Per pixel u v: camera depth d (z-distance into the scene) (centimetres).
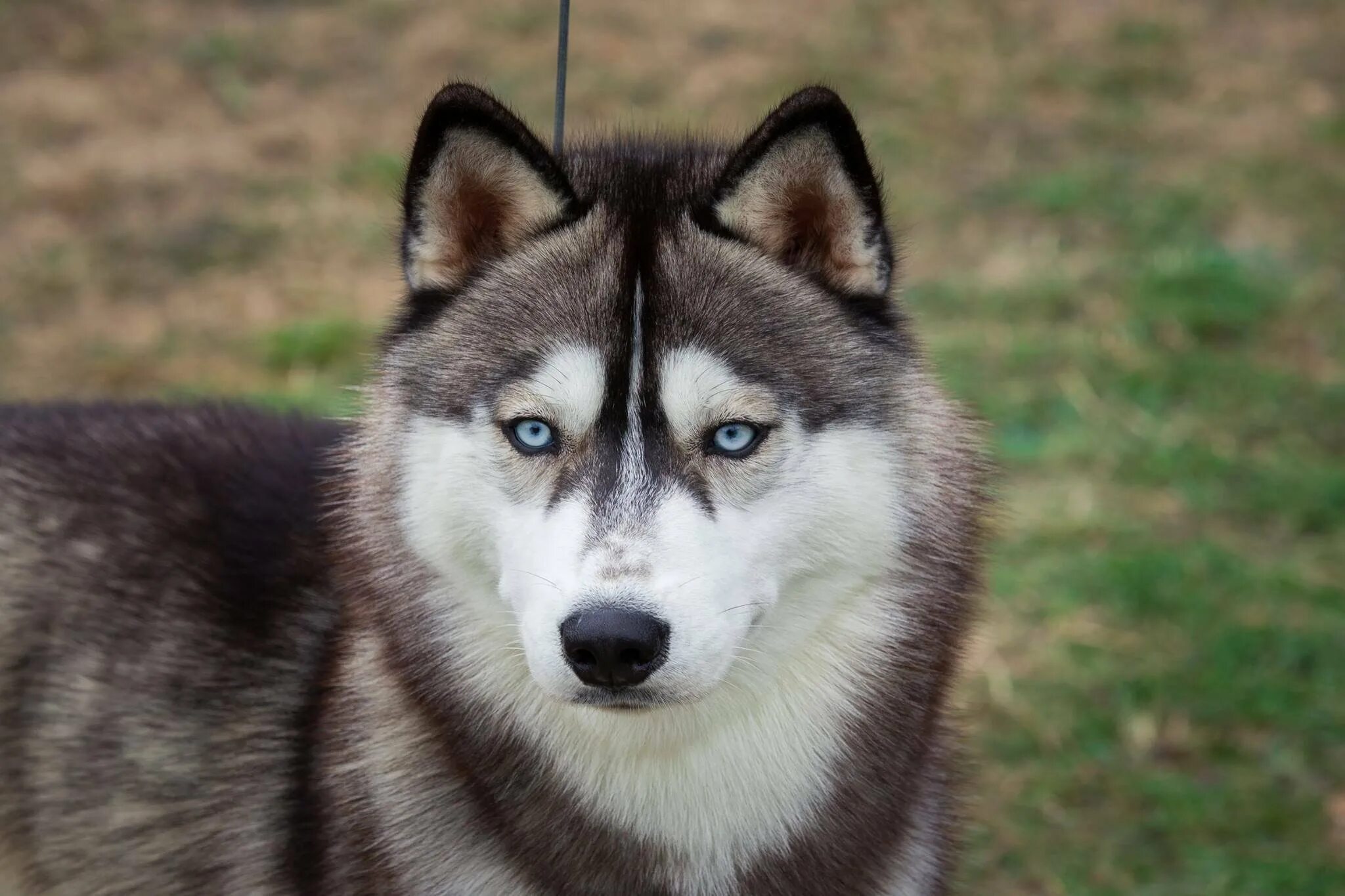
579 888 373
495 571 359
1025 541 711
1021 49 1275
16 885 437
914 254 1002
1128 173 1109
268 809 401
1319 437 799
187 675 411
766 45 1264
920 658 374
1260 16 1332
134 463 443
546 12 1306
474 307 370
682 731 362
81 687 418
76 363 870
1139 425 805
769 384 351
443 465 360
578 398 350
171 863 409
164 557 423
